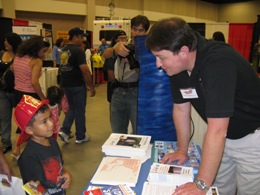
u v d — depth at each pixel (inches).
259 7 590.6
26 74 104.7
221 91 38.8
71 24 384.5
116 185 42.8
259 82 48.4
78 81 128.3
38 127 51.7
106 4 416.2
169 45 39.4
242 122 50.0
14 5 314.5
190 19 572.7
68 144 135.0
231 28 198.1
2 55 123.9
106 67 101.6
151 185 42.8
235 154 54.7
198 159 52.4
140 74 68.3
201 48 42.0
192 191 39.4
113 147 53.4
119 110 98.6
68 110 134.3
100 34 301.6
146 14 469.7
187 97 49.3
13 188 46.1
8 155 116.5
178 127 54.1
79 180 99.3
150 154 53.8
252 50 186.7
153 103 68.3
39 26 264.5
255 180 54.2
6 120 119.5
